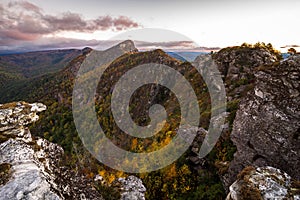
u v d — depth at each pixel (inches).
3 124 605.9
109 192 655.8
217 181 1224.8
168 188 1378.0
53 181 513.7
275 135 863.7
